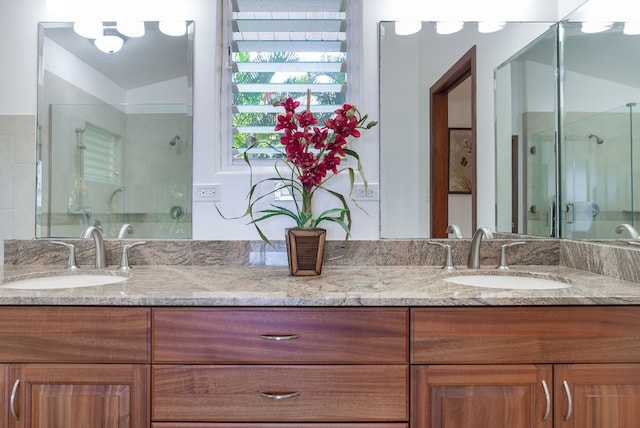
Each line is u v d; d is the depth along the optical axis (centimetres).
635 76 135
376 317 108
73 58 174
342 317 108
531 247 171
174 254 169
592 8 156
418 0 176
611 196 145
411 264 170
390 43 176
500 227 177
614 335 109
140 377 108
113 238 172
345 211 157
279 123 152
